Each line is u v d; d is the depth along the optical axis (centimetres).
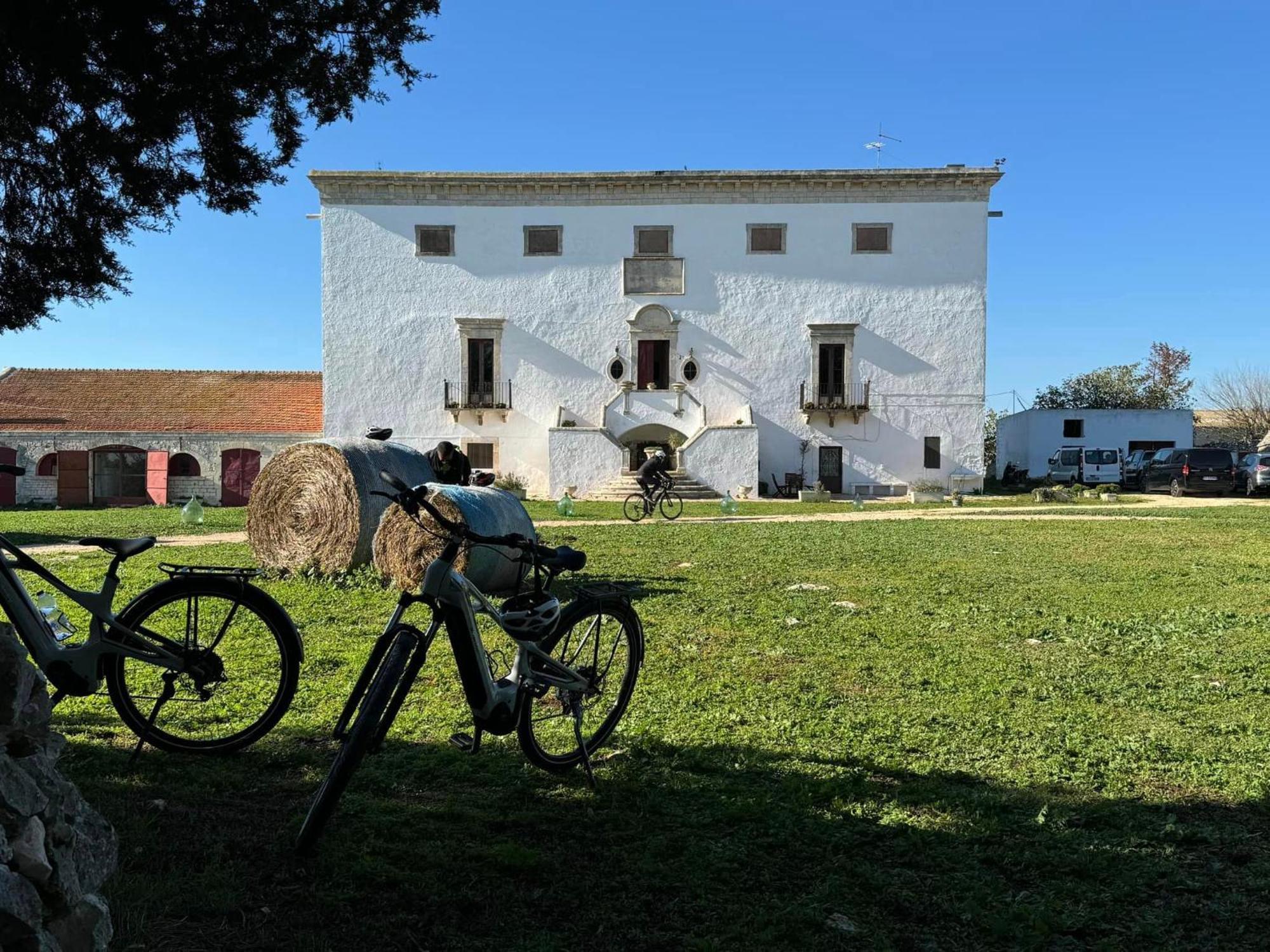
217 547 1423
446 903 312
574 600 461
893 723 523
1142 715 542
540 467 3597
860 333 3572
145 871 325
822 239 3578
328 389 3559
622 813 390
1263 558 1330
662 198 3581
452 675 614
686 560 1293
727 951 289
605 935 296
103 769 427
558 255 3584
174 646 430
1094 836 372
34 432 3412
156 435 3462
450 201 3578
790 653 694
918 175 3525
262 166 593
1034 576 1134
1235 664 664
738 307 3584
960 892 326
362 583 1037
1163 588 1034
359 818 378
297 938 287
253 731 460
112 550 413
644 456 3609
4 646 256
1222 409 6109
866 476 3581
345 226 3562
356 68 572
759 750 473
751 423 3525
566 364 3600
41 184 583
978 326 3550
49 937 213
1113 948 289
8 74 498
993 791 421
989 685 606
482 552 975
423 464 1236
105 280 637
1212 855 356
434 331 3581
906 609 888
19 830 221
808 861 350
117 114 539
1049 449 4703
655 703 559
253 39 523
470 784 424
